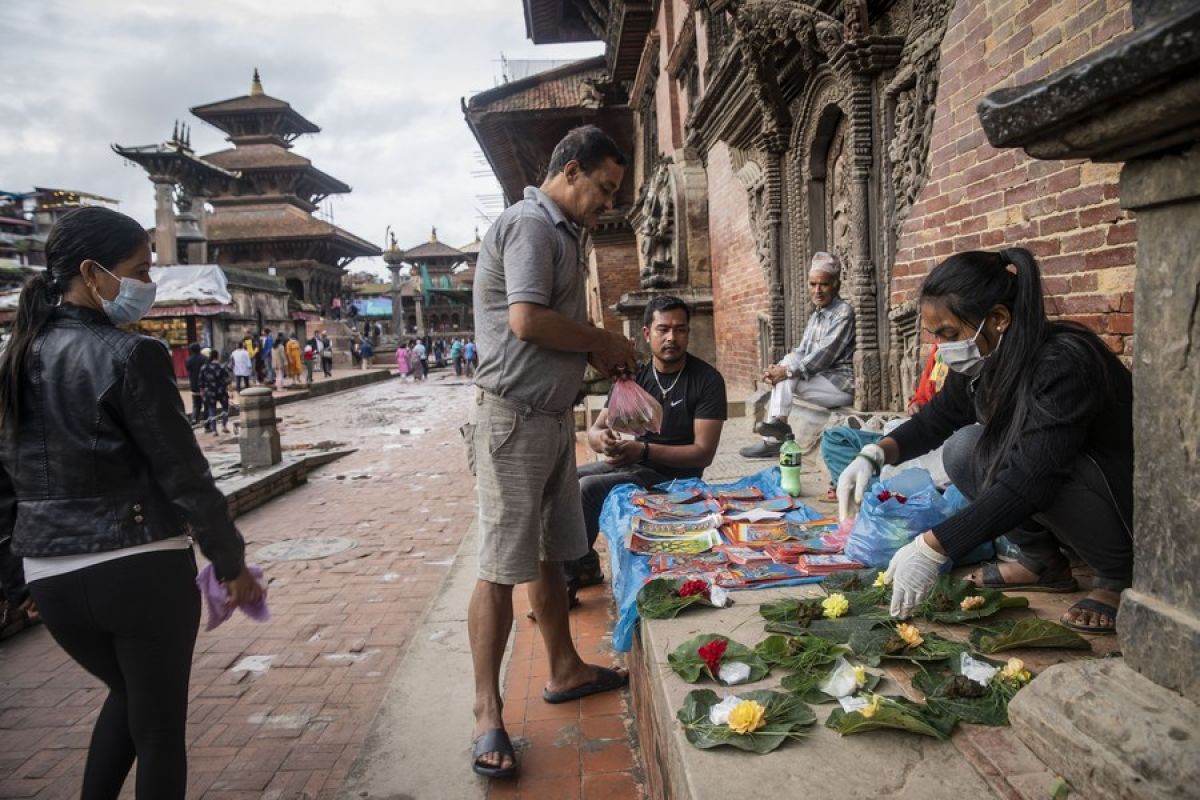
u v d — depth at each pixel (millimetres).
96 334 1979
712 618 2449
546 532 2982
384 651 4047
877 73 5301
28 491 1945
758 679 2006
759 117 8352
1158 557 1387
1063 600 2455
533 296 2537
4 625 4305
